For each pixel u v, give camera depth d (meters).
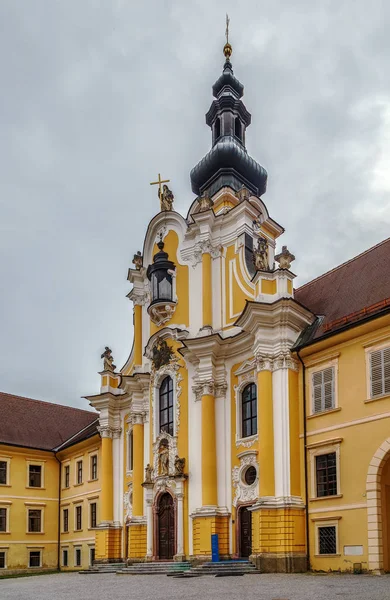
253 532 29.78
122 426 42.94
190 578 27.42
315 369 30.50
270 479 29.95
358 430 27.70
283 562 28.30
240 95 47.19
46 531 50.72
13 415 54.22
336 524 27.59
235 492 32.69
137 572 33.19
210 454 33.66
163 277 38.59
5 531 48.62
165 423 37.41
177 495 34.75
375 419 27.06
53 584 29.69
